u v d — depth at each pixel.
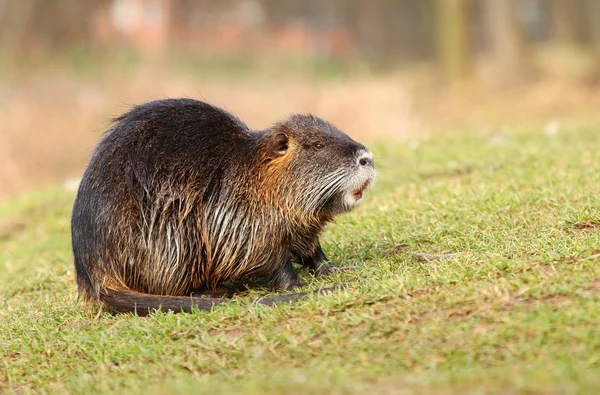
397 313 8.55
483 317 8.14
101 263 10.20
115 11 62.91
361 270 10.32
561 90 42.06
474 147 18.45
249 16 72.88
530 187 13.34
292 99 34.78
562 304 8.06
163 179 10.16
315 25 78.94
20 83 41.75
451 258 10.06
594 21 67.00
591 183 12.99
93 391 8.07
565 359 7.05
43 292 12.32
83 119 30.47
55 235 16.48
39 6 57.56
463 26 49.31
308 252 10.69
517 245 10.02
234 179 10.24
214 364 8.26
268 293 10.38
